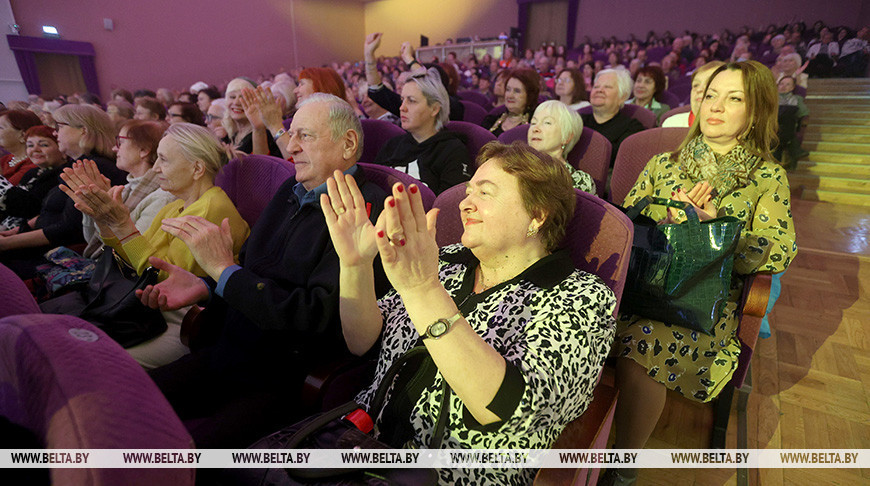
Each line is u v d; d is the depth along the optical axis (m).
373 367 1.23
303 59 17.00
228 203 1.69
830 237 4.05
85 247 2.21
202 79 14.28
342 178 1.00
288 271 1.34
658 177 1.77
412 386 0.98
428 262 0.75
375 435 1.03
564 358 0.87
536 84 3.36
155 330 1.45
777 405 1.89
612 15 14.45
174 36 13.48
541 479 0.81
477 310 1.04
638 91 4.21
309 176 1.40
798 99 5.64
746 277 1.51
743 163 1.58
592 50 13.31
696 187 1.41
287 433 0.94
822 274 3.23
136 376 0.46
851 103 7.20
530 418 0.81
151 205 1.87
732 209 1.56
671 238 1.28
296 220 1.42
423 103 2.37
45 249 2.36
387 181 1.51
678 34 13.55
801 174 5.70
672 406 1.91
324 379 1.11
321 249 1.31
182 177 1.66
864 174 5.45
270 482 0.82
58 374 0.42
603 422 0.97
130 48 12.66
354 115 1.43
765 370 2.12
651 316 1.34
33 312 0.60
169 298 1.36
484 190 0.99
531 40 15.96
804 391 1.97
